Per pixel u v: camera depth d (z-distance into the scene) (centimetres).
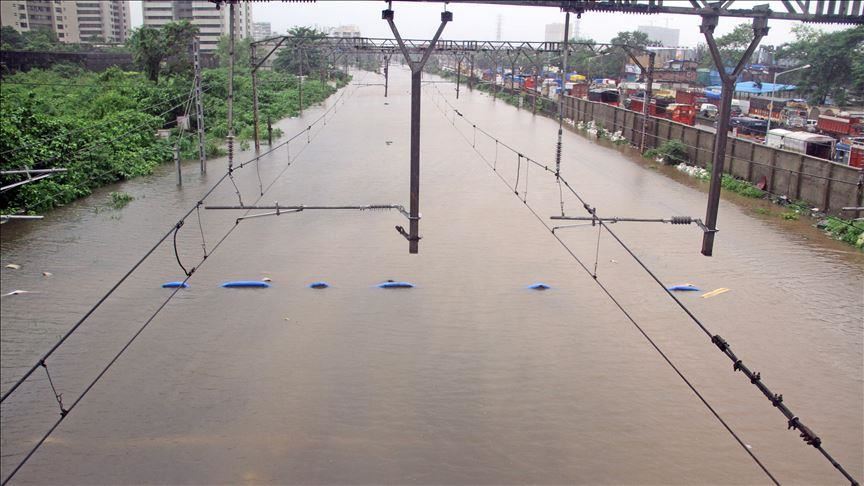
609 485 1191
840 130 3891
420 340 1700
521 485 1190
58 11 11462
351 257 2273
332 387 1484
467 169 3781
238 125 5200
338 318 1819
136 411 1391
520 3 875
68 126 3522
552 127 5866
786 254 2402
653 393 1488
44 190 2827
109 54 7681
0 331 1700
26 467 1220
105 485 1180
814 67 5538
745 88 6097
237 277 2081
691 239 2559
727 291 2048
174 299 1917
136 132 4112
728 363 1622
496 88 9075
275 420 1370
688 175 3850
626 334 1756
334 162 3934
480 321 1811
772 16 872
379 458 1257
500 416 1392
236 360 1594
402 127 5547
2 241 2394
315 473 1215
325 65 9562
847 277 2178
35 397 1429
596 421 1380
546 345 1686
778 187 3241
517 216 2809
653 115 4903
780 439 1338
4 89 5128
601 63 9100
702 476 1222
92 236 2466
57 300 1892
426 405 1423
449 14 940
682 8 869
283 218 2717
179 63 6281
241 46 10125
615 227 2691
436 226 2634
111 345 1653
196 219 2695
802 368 1605
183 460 1247
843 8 859
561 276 2136
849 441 1330
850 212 2736
